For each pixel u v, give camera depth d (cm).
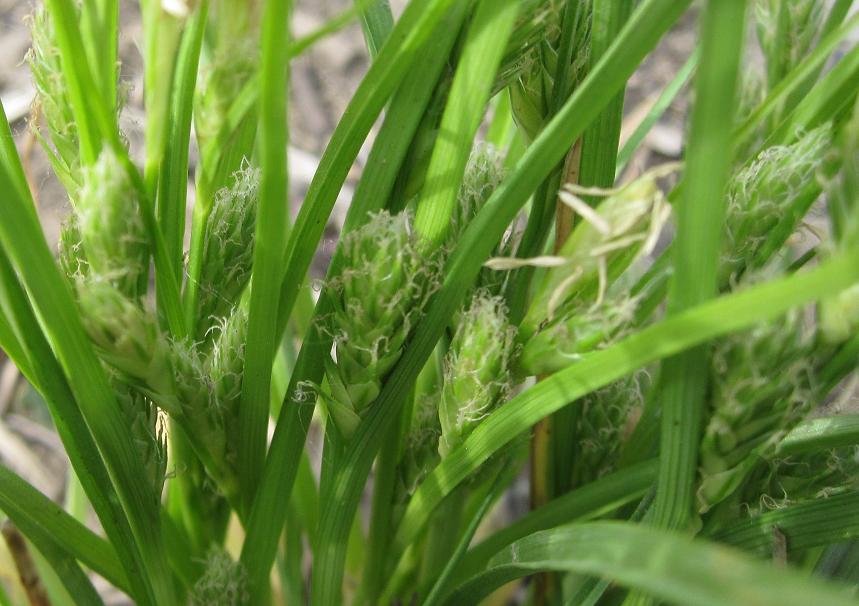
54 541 13
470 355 11
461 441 12
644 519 11
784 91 11
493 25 10
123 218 10
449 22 11
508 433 11
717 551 8
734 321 9
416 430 14
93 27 10
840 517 11
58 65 11
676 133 24
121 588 13
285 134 10
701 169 9
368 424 12
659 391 14
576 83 12
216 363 12
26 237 10
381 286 11
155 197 11
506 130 16
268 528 13
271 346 12
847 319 10
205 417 12
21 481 12
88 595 13
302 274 12
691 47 25
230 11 10
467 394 11
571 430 14
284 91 9
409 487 14
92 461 12
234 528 18
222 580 13
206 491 14
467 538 13
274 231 11
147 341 11
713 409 10
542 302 11
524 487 21
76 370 11
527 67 12
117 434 11
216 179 12
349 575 18
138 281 11
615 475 13
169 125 12
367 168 11
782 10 13
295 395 12
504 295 13
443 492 12
